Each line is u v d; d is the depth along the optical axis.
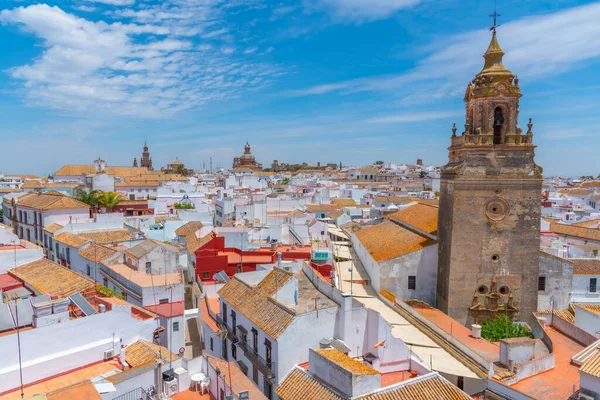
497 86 47.53
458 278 48.38
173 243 77.00
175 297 47.00
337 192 148.00
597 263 55.44
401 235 57.53
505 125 48.66
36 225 77.00
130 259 54.03
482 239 48.31
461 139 50.47
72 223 70.00
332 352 28.58
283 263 51.34
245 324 37.41
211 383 29.06
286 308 34.22
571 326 41.22
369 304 45.62
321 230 80.38
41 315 29.77
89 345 27.97
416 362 32.38
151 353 28.36
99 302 37.12
